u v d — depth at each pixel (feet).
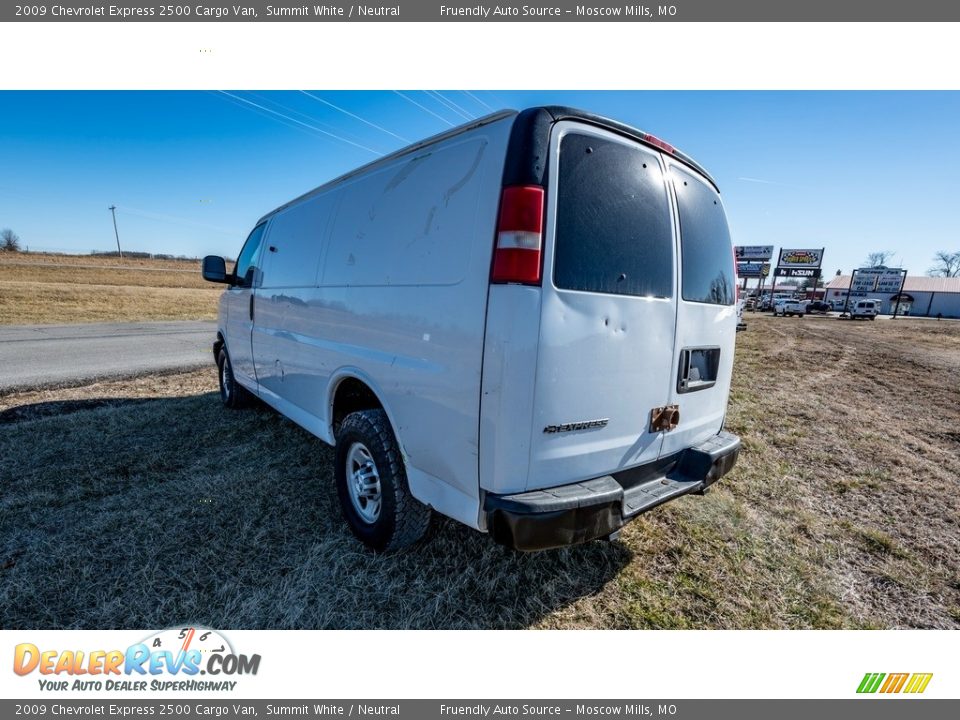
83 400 17.61
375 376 7.71
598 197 6.34
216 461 11.84
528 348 5.63
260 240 13.55
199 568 7.72
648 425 7.17
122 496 9.96
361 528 8.26
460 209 6.32
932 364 35.40
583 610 7.09
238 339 14.53
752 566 8.28
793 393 23.24
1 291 65.41
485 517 6.07
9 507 9.43
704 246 8.25
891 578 8.09
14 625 6.56
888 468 13.12
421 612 6.95
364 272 8.12
